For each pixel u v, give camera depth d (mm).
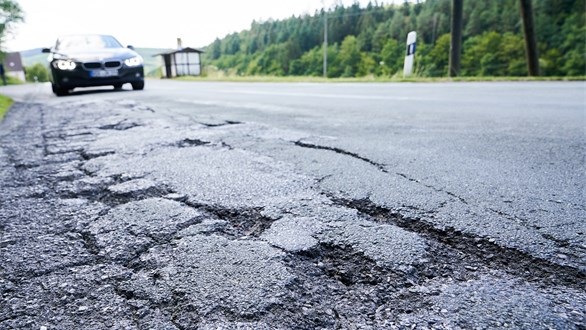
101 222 1406
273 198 1601
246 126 3531
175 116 4309
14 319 865
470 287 955
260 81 17109
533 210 1398
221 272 1034
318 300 916
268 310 874
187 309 882
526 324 814
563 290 936
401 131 3090
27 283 1009
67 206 1594
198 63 41781
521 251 1114
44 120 4305
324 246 1180
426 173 1903
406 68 15227
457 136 2828
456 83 10430
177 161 2281
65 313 883
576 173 1840
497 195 1565
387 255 1113
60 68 7797
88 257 1144
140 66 8805
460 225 1291
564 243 1149
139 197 1686
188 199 1623
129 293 952
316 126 3449
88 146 2807
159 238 1259
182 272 1039
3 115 4910
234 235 1277
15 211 1541
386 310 877
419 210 1430
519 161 2086
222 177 1923
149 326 829
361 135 2957
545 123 3287
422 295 929
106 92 8719
